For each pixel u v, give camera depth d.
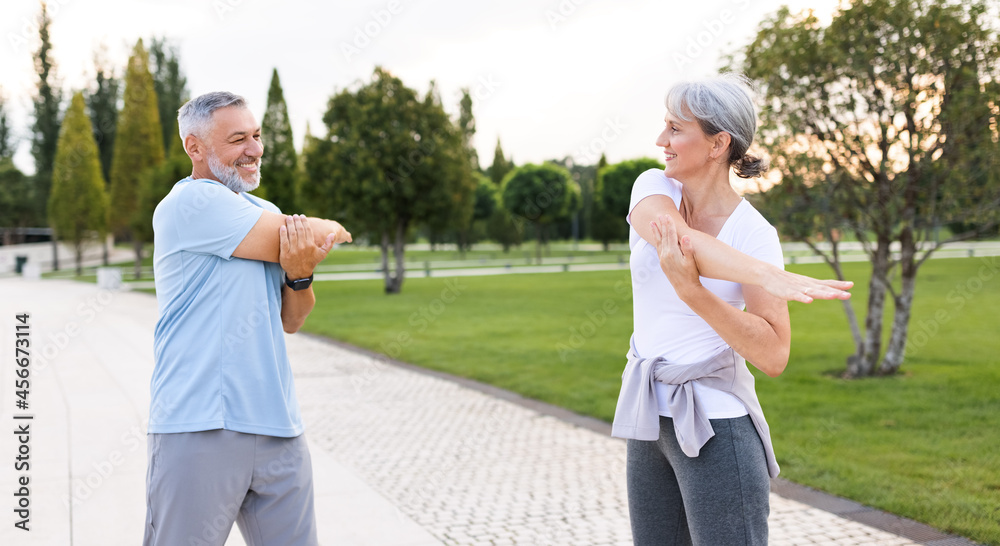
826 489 4.56
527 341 11.92
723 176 1.78
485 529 3.98
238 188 2.02
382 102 23.33
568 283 25.48
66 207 37.12
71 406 6.86
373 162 22.73
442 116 24.17
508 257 53.09
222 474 1.82
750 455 1.68
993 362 9.21
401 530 3.95
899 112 7.22
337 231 1.97
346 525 4.02
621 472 5.10
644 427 1.77
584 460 5.42
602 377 8.70
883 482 4.62
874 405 6.95
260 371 1.89
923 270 26.00
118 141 38.47
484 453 5.64
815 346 10.95
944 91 7.05
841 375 8.58
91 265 48.28
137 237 32.00
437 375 9.20
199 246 1.85
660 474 1.86
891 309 15.24
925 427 6.10
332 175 23.28
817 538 3.77
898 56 6.94
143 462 4.97
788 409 6.85
